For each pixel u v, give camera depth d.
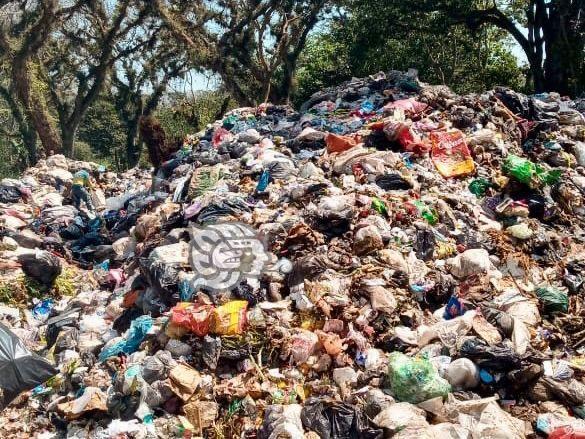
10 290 10.81
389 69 33.00
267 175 11.24
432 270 8.62
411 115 13.79
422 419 6.11
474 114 13.44
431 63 34.16
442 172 11.68
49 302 10.91
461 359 6.78
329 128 13.83
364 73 32.44
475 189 11.34
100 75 35.12
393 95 15.48
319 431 6.19
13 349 6.99
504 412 6.35
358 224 9.01
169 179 14.32
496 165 11.96
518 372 6.73
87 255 13.10
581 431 5.93
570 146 13.23
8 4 30.84
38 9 31.19
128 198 15.45
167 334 7.66
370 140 12.41
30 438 7.27
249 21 33.06
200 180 11.98
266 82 33.78
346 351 7.27
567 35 26.91
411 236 9.21
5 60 31.03
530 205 10.99
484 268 8.66
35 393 7.88
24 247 12.86
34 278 11.23
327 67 37.31
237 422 6.69
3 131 43.03
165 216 11.38
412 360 6.61
